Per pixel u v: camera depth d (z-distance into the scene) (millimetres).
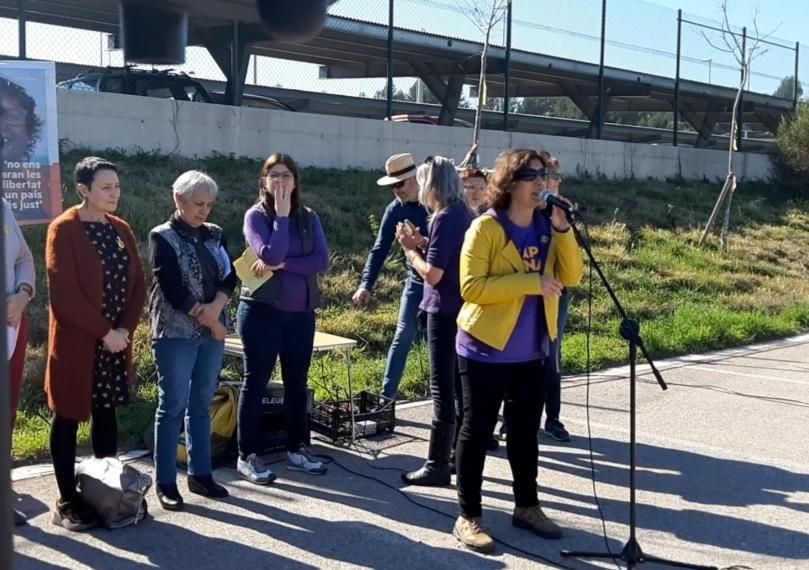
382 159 15156
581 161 18906
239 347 6309
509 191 4473
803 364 9797
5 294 1811
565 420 7215
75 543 4523
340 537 4723
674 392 8273
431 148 15914
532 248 4527
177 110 12562
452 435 5543
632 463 4371
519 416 4734
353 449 6230
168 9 2373
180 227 4895
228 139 13156
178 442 5367
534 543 4734
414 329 6719
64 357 4520
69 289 4465
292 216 5473
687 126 30297
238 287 9156
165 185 11266
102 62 12930
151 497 5168
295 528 4816
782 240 18156
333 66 17516
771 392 8367
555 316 4609
